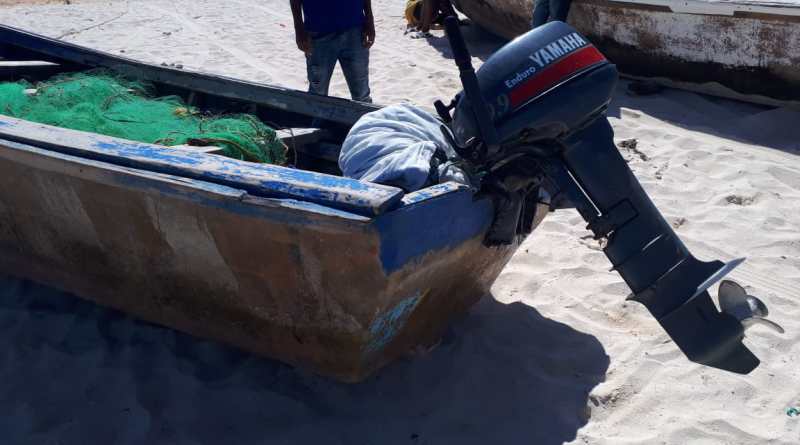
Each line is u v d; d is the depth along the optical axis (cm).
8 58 564
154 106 388
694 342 278
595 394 303
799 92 600
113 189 279
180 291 306
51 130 303
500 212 288
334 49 517
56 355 327
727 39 617
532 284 388
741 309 275
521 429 286
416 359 324
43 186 306
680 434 281
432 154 279
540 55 270
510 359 324
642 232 278
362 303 253
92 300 360
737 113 639
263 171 251
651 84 696
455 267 290
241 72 838
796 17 559
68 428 286
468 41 948
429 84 738
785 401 298
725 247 424
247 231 255
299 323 278
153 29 1127
